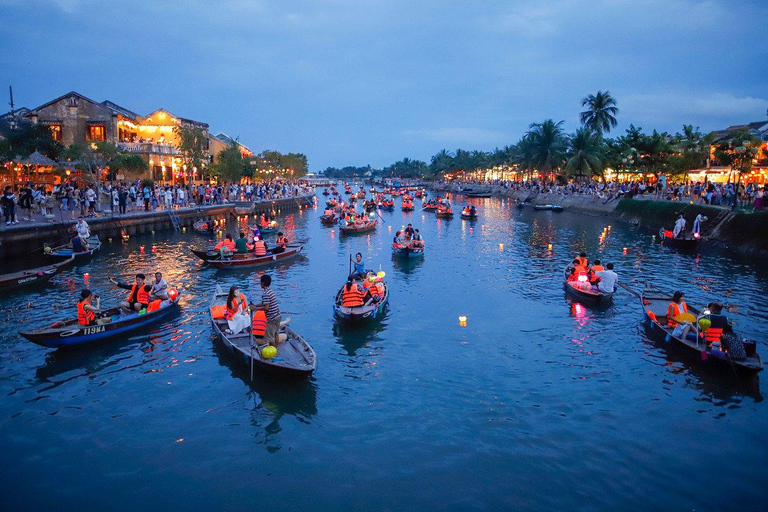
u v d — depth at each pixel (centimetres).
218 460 981
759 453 990
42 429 1084
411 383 1296
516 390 1255
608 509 842
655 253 3184
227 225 4828
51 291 2109
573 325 1714
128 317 1564
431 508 848
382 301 1784
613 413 1141
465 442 1033
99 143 3844
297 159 10794
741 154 3850
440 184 15425
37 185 4175
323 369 1377
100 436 1061
